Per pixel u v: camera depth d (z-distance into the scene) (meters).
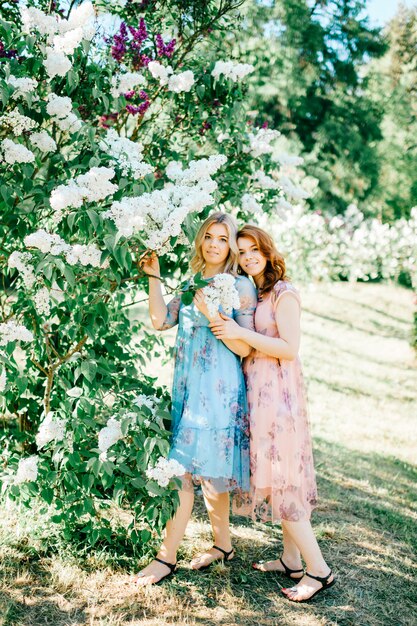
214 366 2.43
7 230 2.22
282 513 2.36
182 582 2.43
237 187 3.21
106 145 2.38
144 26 2.67
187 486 2.42
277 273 2.55
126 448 2.38
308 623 2.24
